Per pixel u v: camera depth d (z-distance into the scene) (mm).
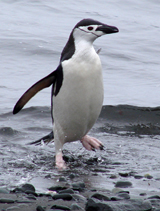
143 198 18719
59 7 86188
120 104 37781
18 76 49250
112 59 57594
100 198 18234
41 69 52625
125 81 49000
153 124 34750
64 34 68438
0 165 24766
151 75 51500
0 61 54719
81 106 25406
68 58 25312
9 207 16891
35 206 17156
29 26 72250
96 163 25844
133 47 64062
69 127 26406
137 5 91562
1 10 81938
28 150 28328
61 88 25359
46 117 36125
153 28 76125
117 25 76625
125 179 22312
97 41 66062
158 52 62250
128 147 29094
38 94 43906
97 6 89125
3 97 41750
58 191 19766
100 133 32531
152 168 24516
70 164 25688
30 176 22844
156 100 42312
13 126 33656
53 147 29484
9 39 63219
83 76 24719
